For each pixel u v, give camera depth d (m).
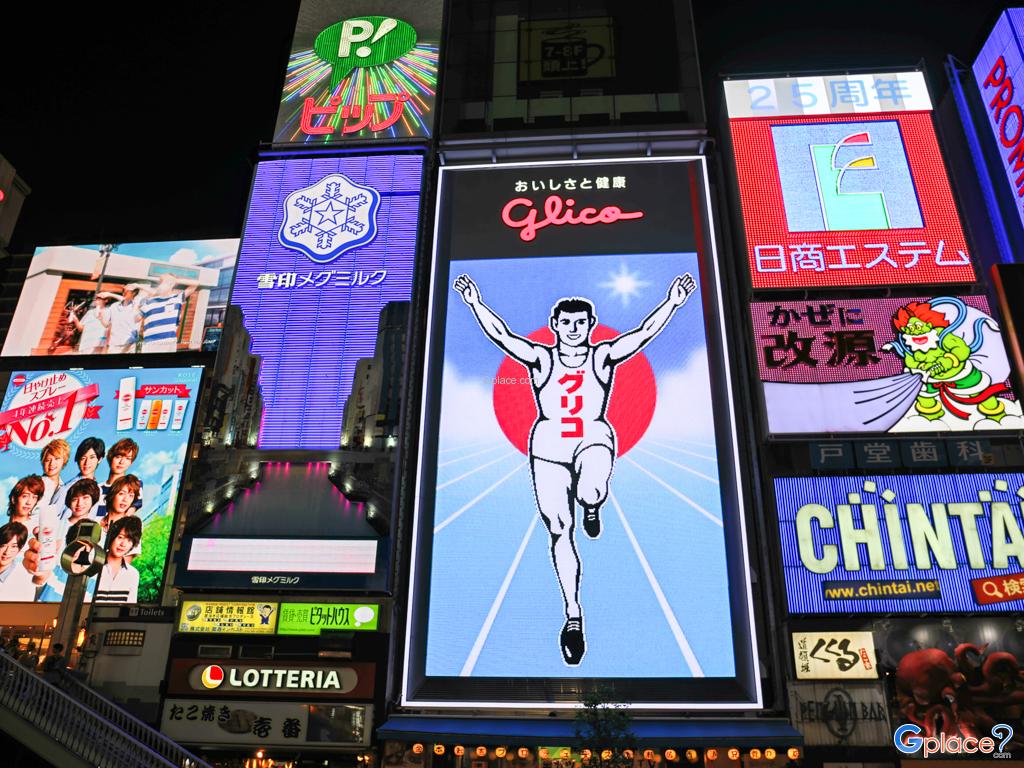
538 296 36.59
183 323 42.41
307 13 46.69
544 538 31.97
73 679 26.42
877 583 29.84
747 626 30.06
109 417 39.22
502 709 29.53
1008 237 39.19
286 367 35.78
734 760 28.73
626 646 30.06
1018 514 30.50
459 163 40.88
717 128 43.31
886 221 36.75
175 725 29.73
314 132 42.22
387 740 28.61
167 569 35.41
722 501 32.06
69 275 44.03
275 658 30.73
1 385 40.88
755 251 36.47
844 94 40.16
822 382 33.53
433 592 31.38
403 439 34.50
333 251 38.38
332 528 32.41
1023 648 29.00
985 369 33.28
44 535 36.59
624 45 44.16
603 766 26.17
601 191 38.91
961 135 43.31
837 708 28.62
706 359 34.72
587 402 34.25
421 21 45.41
